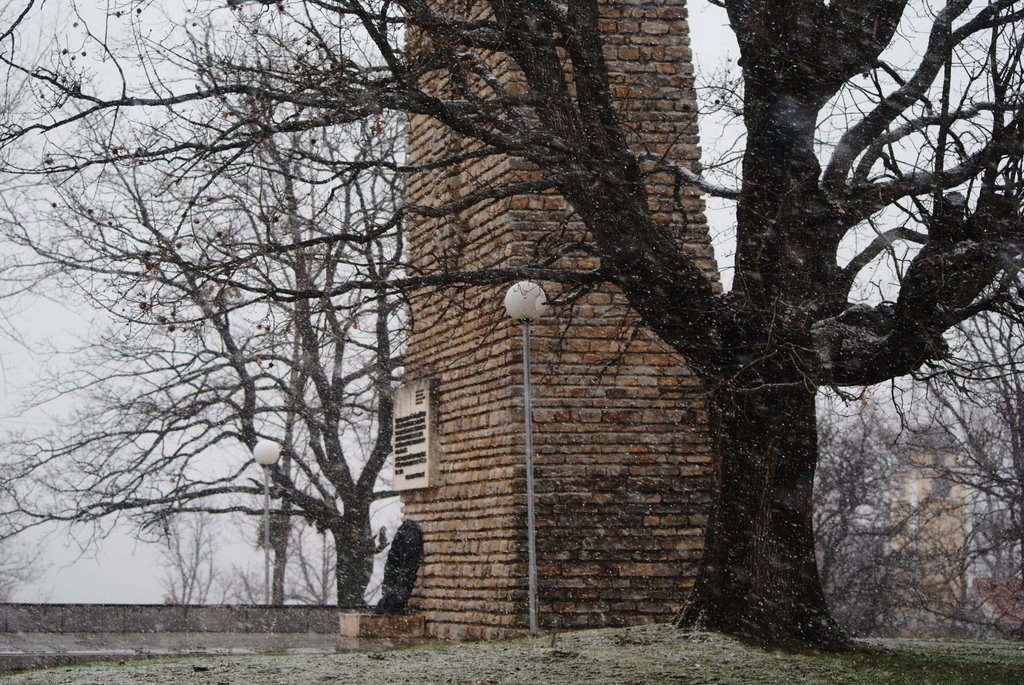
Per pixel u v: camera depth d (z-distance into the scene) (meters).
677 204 14.19
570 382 17.69
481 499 18.39
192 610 21.61
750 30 13.45
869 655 12.62
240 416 31.89
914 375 13.43
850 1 13.50
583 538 17.44
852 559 33.38
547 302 14.17
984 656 13.38
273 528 35.88
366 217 14.17
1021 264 12.15
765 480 12.83
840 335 13.07
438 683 10.55
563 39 13.13
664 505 17.67
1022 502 26.88
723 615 12.94
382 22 12.67
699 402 17.91
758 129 13.35
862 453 32.94
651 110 18.25
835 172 13.66
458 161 12.98
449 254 19.03
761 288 12.63
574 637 13.37
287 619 22.45
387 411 32.75
